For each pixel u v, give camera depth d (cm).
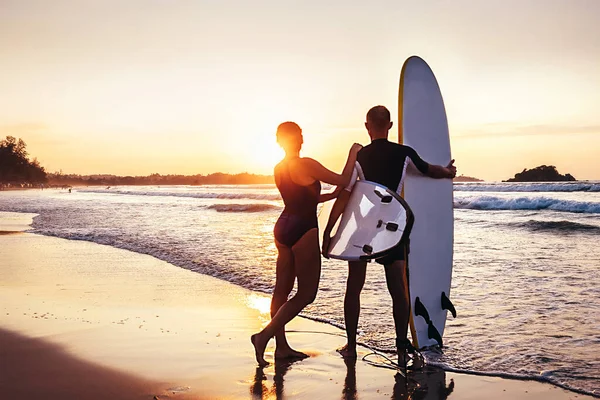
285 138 401
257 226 1673
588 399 326
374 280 722
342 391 350
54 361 415
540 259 880
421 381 364
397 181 402
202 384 364
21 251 1150
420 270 427
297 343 461
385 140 411
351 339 423
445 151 460
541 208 2241
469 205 2448
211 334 489
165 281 760
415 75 450
